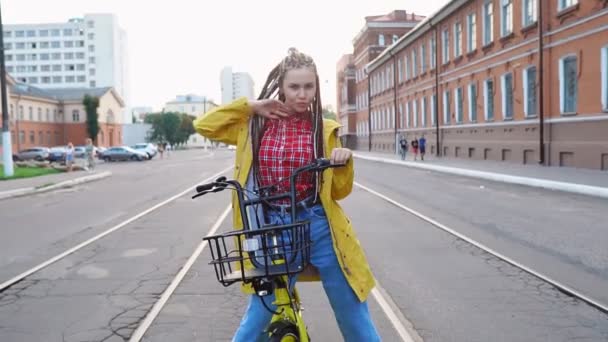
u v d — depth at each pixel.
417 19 75.12
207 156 66.06
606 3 21.09
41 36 155.75
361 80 79.44
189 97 196.62
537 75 26.64
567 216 11.45
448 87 40.66
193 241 9.19
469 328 4.89
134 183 24.14
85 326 5.07
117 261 7.76
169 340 4.69
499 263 7.32
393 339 4.64
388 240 9.00
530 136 27.55
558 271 6.84
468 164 30.36
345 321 3.13
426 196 15.70
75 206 15.30
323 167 2.86
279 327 2.91
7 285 6.48
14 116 72.69
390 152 60.25
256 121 3.12
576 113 23.47
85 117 86.31
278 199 2.99
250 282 2.91
